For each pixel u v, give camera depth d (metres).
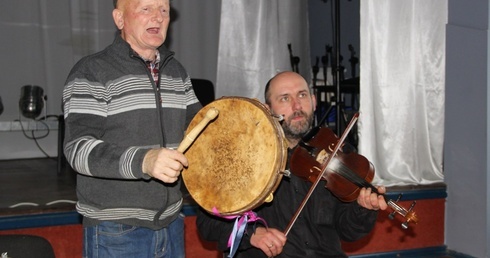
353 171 2.36
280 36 5.08
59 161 4.72
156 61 1.99
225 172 1.85
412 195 3.79
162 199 1.95
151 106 1.91
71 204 3.37
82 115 1.81
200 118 1.91
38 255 1.67
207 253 3.45
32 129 5.46
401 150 3.88
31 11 5.43
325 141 2.50
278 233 2.13
